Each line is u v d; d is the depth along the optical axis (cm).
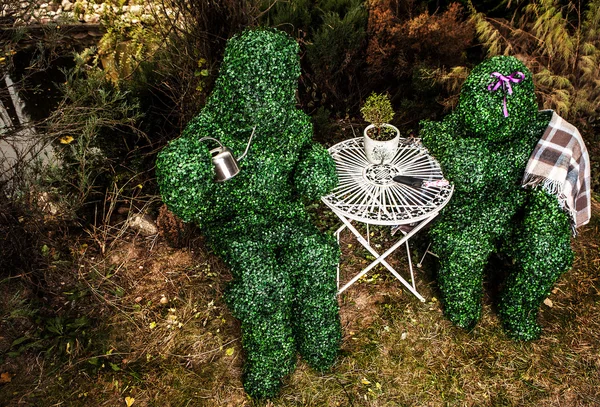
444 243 275
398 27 408
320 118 400
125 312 308
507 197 269
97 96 322
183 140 207
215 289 323
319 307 259
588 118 427
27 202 299
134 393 267
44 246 316
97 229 345
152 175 374
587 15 410
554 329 296
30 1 336
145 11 433
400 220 258
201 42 341
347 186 278
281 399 263
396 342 290
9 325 294
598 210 376
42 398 265
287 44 214
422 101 417
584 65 409
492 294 312
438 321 300
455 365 277
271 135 225
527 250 266
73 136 337
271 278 239
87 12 515
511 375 272
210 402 263
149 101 369
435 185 271
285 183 246
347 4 441
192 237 351
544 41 412
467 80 246
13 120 398
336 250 257
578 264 336
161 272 334
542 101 411
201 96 357
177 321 304
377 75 434
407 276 328
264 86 207
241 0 328
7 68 346
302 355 276
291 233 248
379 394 265
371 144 271
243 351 288
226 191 232
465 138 254
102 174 362
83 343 291
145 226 357
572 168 254
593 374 272
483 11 458
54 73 476
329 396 264
